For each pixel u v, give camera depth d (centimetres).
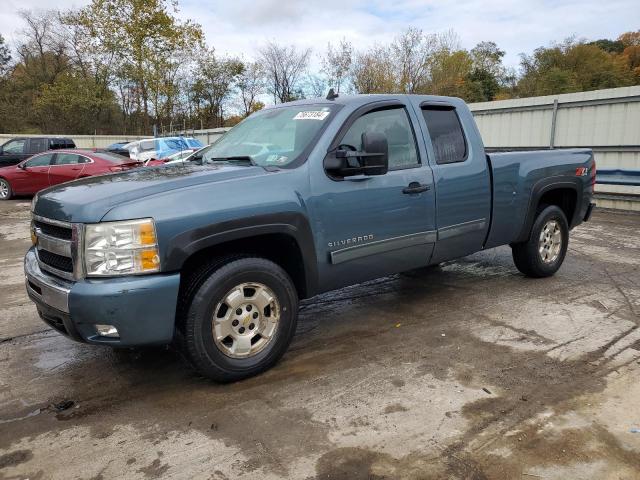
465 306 495
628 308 480
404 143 427
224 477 252
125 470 259
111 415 312
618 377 344
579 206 589
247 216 325
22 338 441
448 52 3866
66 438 289
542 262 564
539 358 376
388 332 435
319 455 267
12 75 4644
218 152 430
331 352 396
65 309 297
